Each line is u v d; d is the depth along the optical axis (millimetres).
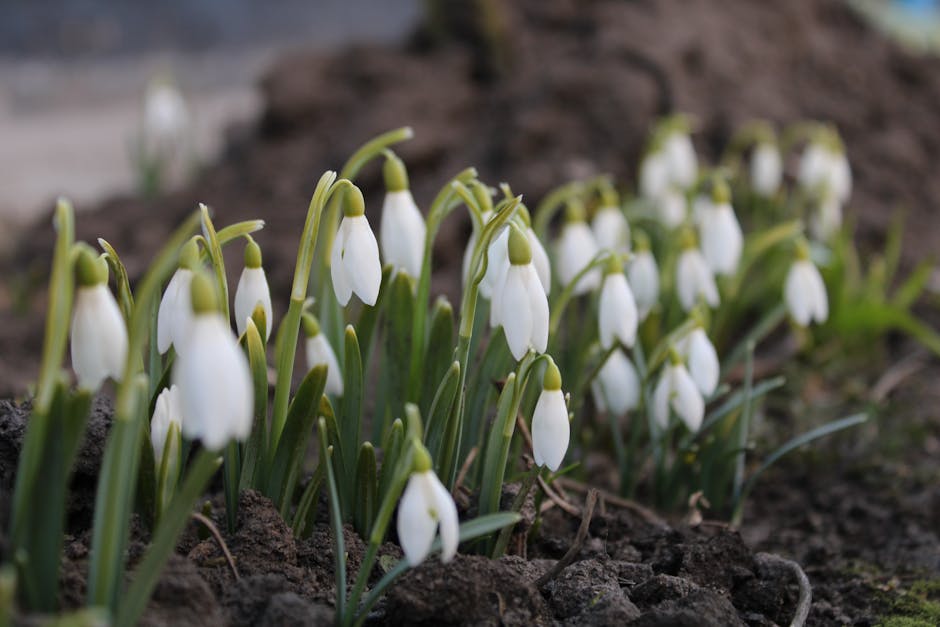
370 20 18078
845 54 8523
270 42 16750
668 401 3404
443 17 7699
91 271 2117
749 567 3160
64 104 13352
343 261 2691
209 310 1919
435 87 7348
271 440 2859
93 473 2832
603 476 4266
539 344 2660
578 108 6715
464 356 2855
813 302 4078
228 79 14320
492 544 3014
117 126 12023
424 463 2254
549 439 2643
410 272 3154
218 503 3391
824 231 5980
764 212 6508
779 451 3732
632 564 3061
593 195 6176
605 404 3811
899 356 5664
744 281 5840
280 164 7129
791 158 7062
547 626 2682
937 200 7398
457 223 5938
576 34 7586
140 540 2703
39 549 2168
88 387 2146
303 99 7457
